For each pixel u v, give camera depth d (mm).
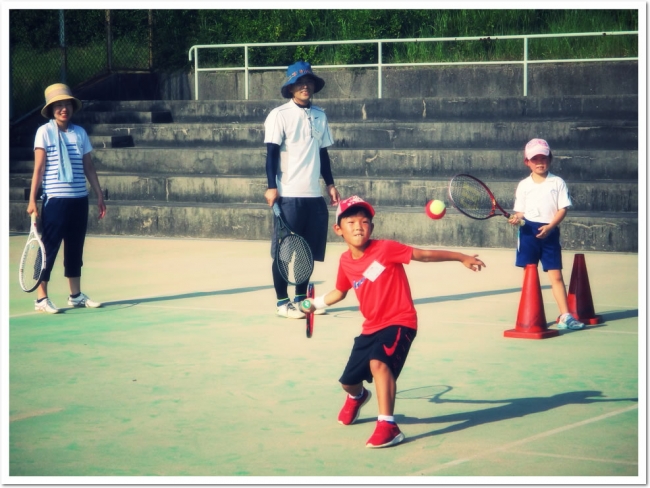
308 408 8055
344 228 7230
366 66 26234
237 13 32125
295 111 12320
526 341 10719
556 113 23500
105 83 30094
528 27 29500
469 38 24688
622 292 13859
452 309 12789
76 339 11039
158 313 12688
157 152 24375
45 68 30250
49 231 12766
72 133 12859
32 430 7469
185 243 20422
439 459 6660
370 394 7605
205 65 31406
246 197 22234
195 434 7332
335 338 10992
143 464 6625
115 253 18906
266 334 11242
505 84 26625
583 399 8227
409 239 19500
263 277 15797
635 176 20531
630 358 9812
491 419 7660
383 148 23578
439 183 20438
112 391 8664
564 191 11375
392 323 7129
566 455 6707
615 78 25672
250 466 6555
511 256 17953
